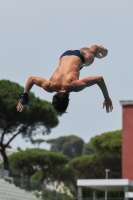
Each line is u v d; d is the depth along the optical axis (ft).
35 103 398.62
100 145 466.70
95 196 299.38
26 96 77.71
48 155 518.37
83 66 79.25
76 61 75.82
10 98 387.34
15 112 386.52
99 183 263.90
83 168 544.62
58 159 523.29
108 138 464.24
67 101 73.41
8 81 404.16
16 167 513.45
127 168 335.06
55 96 73.31
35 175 519.60
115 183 261.85
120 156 467.52
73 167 550.36
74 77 73.20
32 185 317.42
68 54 77.30
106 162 482.28
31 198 309.42
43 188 322.14
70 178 552.00
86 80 72.74
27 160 513.04
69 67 74.43
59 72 74.49
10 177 307.99
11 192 292.81
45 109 401.90
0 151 389.19
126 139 339.36
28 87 76.74
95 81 73.00
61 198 330.54
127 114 341.82
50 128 413.80
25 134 410.52
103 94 75.20
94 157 528.63
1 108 384.27
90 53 79.87
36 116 398.21
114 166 485.56
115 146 456.04
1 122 391.04
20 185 309.42
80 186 268.00
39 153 518.37
